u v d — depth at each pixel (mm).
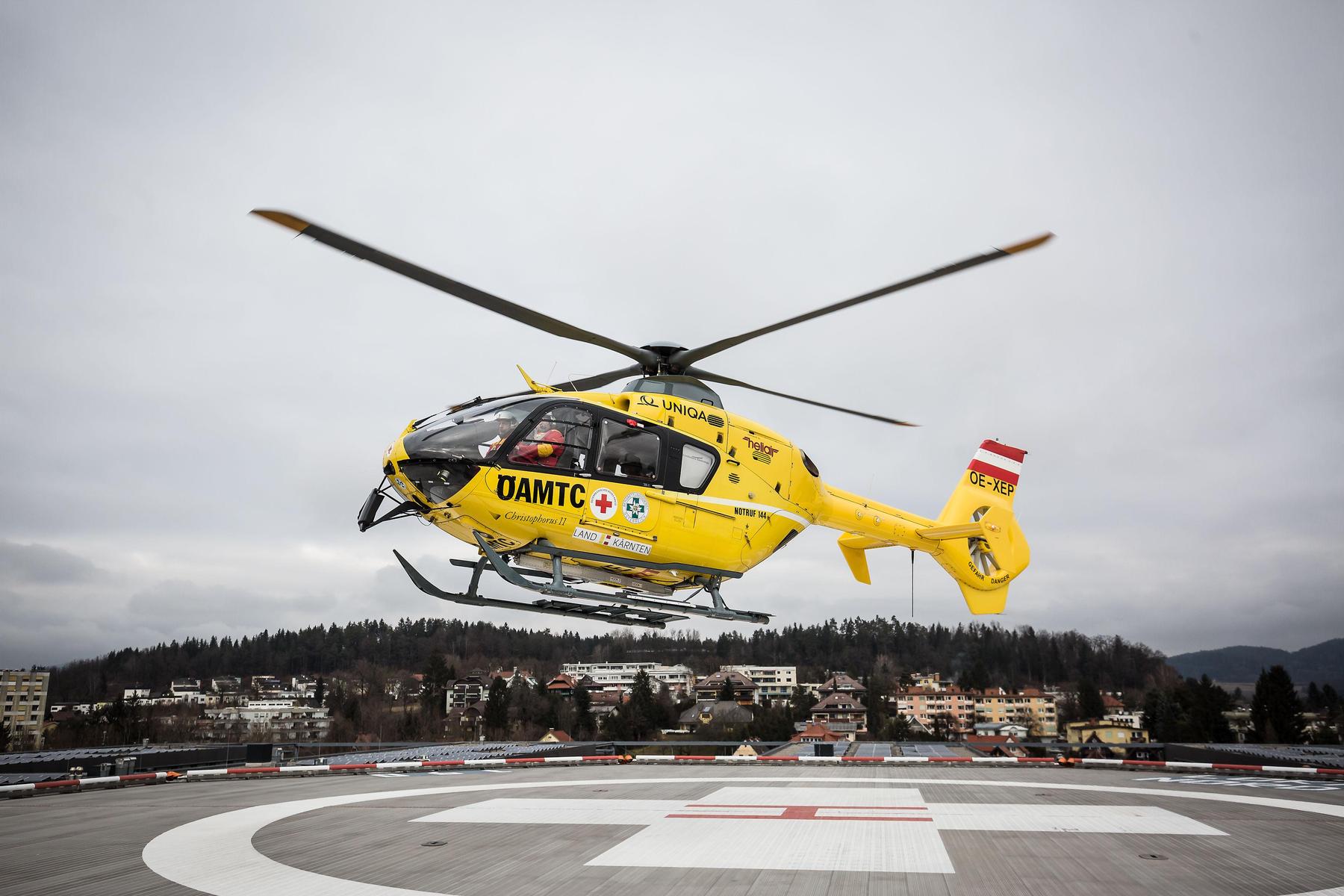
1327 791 17766
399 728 124062
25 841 11617
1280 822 12953
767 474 17203
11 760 22812
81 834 12180
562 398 15055
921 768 24766
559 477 14711
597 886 8656
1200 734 94625
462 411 15031
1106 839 11406
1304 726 94062
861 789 17953
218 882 9008
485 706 121812
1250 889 8516
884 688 160125
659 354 16828
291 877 9234
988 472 24703
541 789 18375
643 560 15766
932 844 11000
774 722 101312
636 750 58688
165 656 198875
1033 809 14445
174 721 125250
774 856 10188
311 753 30250
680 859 10078
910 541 21703
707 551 16250
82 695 179250
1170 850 10531
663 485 15602
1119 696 196500
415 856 10320
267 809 15062
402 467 14359
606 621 17266
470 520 14586
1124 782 19812
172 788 19203
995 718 166000
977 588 23875
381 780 21109
